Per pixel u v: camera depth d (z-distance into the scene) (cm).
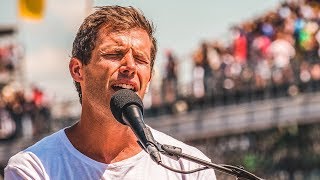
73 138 538
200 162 508
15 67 3003
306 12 2561
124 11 530
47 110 2892
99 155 534
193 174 539
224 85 2722
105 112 528
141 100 513
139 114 507
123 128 532
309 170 2633
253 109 2695
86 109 535
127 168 532
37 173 530
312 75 2609
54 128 2869
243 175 509
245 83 2694
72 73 540
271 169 2606
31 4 2580
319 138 2630
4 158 2931
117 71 524
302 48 2575
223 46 2698
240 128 2714
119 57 525
